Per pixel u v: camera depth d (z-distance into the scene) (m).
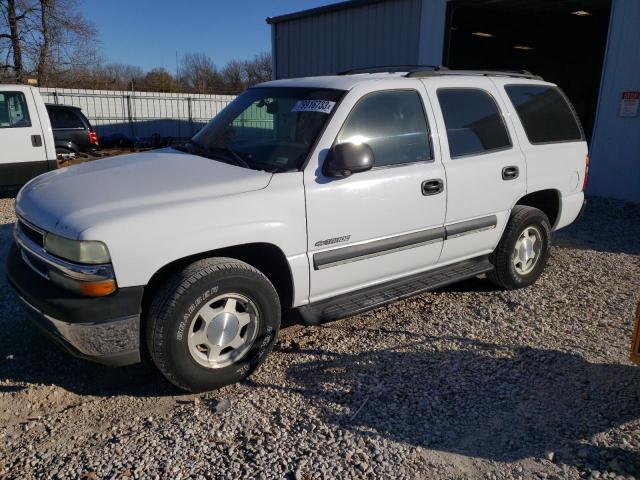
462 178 4.43
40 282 3.24
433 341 4.21
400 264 4.24
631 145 9.58
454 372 3.75
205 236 3.24
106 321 3.07
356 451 2.92
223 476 2.71
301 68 15.77
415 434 3.08
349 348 4.10
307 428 3.11
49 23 26.67
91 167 4.00
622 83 9.54
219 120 4.57
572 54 20.39
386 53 13.17
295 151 3.78
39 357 3.93
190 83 49.16
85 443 3.00
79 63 29.28
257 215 3.43
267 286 3.54
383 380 3.64
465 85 4.64
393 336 4.30
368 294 4.18
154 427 3.12
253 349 3.58
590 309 4.88
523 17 15.27
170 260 3.16
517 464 2.86
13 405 3.38
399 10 12.66
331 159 3.68
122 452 2.89
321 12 14.48
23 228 3.62
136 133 26.30
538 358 3.95
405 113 4.19
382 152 4.02
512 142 4.90
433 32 11.99
